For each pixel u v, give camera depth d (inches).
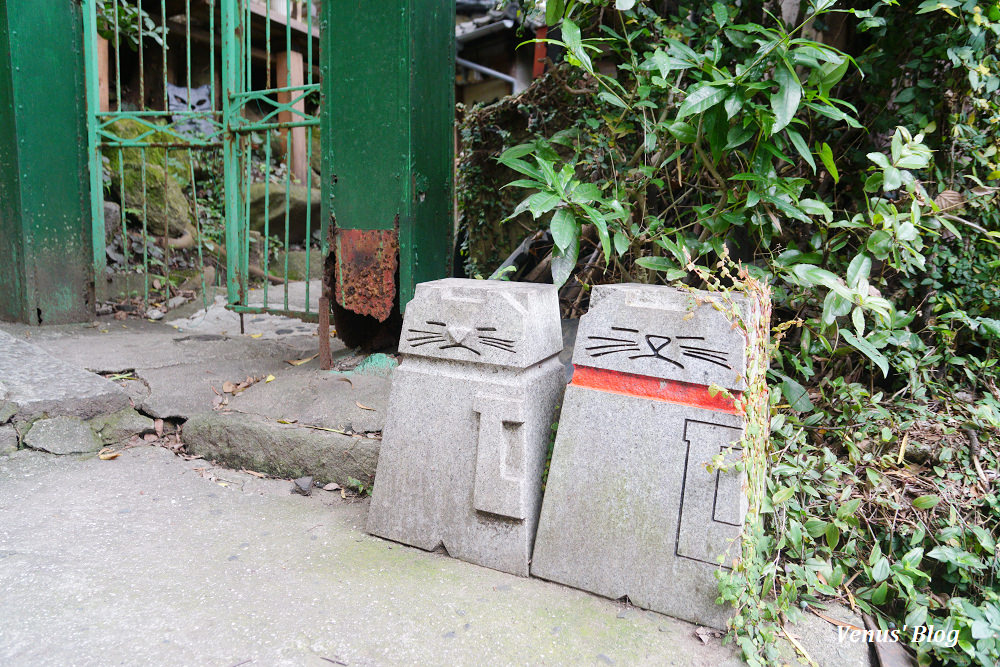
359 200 136.7
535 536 91.0
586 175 147.8
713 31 127.1
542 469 92.8
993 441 101.7
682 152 124.0
